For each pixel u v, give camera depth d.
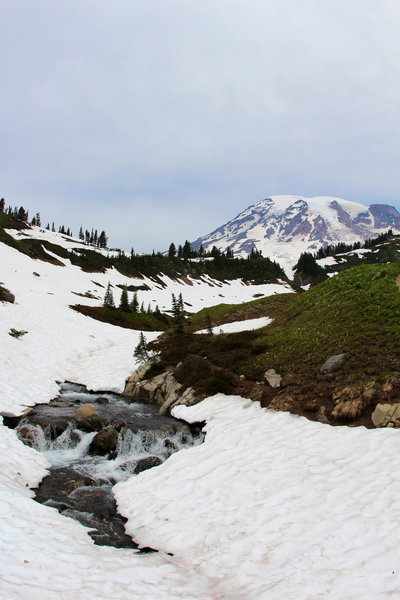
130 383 28.08
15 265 81.88
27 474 13.52
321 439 14.06
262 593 7.18
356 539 8.23
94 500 12.52
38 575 7.22
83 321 52.25
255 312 44.69
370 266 34.91
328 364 20.14
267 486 11.38
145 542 10.01
